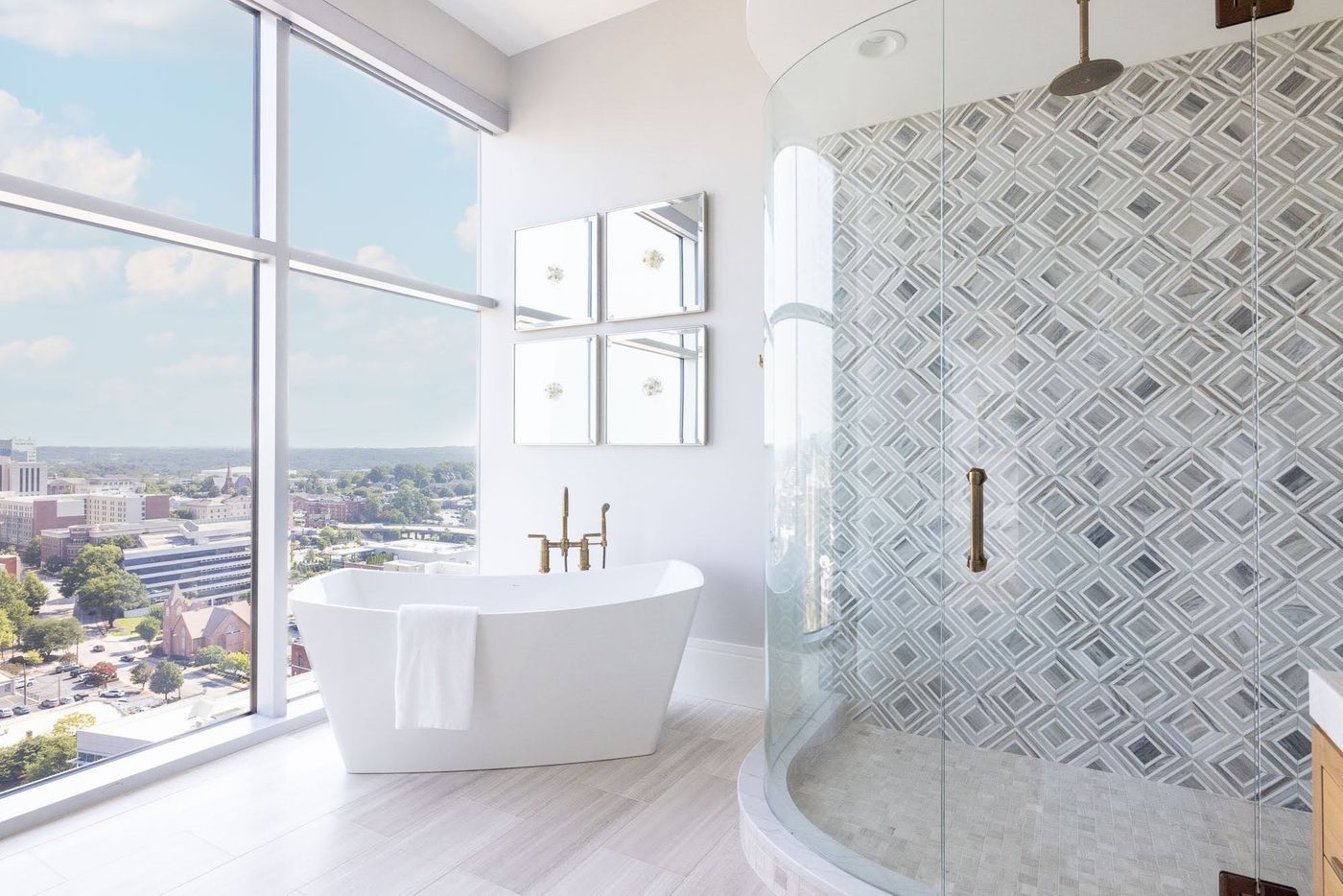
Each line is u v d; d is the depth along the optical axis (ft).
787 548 6.79
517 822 7.08
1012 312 5.34
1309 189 4.61
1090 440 5.07
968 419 5.49
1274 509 4.62
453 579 10.14
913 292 5.76
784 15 7.94
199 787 7.80
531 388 12.43
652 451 11.28
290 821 7.07
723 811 7.35
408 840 6.73
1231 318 4.75
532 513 12.46
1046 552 5.18
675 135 11.12
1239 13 4.75
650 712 8.59
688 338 10.89
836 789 6.00
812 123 6.49
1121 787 4.89
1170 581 4.83
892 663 5.78
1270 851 4.47
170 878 6.13
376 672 7.93
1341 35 4.55
